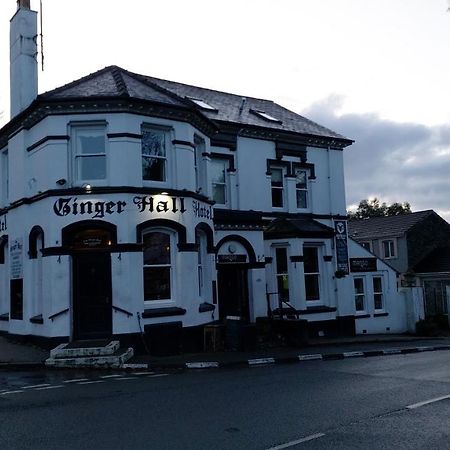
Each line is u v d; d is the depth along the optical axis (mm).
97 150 15484
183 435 6645
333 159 23344
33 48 17328
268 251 20750
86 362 12914
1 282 18969
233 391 9445
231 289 19141
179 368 12742
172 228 15688
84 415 7773
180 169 16047
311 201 22344
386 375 11250
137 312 14695
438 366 12766
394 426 6961
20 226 16734
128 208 14930
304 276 20797
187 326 15547
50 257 14727
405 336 23141
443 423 7094
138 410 8023
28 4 17500
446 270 32438
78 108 15094
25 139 16656
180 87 22750
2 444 6402
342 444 6191
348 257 22828
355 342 18859
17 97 17297
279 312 19562
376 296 24641
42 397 9172
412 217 37406
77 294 14867
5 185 18984
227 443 6289
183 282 15648
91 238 14992
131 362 13219
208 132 18219
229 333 16141
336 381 10461
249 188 20500
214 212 19062
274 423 7168
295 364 13492
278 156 21438
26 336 15977
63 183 14922
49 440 6539
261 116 22375
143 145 15789
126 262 14719
